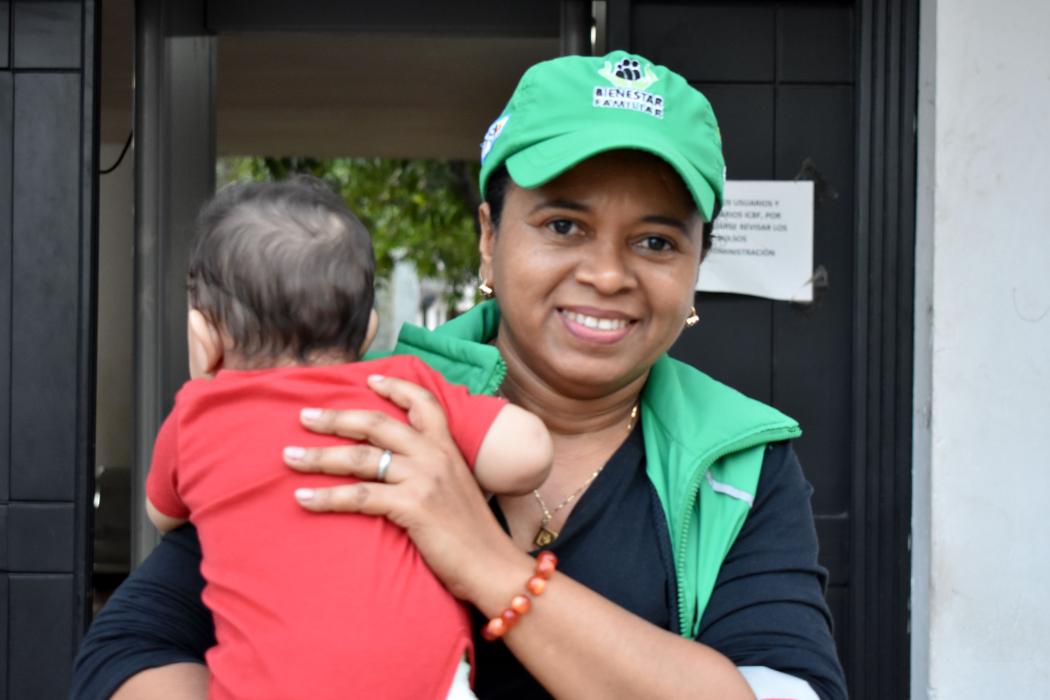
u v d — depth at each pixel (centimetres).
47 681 307
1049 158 307
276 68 552
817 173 328
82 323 308
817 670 133
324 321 137
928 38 313
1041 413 309
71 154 308
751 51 328
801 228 328
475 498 129
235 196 143
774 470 148
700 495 144
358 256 140
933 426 309
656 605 140
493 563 126
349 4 416
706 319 329
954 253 309
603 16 356
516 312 144
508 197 145
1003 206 308
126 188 636
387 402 134
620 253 140
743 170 328
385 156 844
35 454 308
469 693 127
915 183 321
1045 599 310
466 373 145
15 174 308
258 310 136
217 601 131
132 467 380
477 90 605
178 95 387
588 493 145
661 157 133
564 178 137
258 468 130
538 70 141
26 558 307
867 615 322
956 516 309
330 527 128
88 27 307
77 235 309
